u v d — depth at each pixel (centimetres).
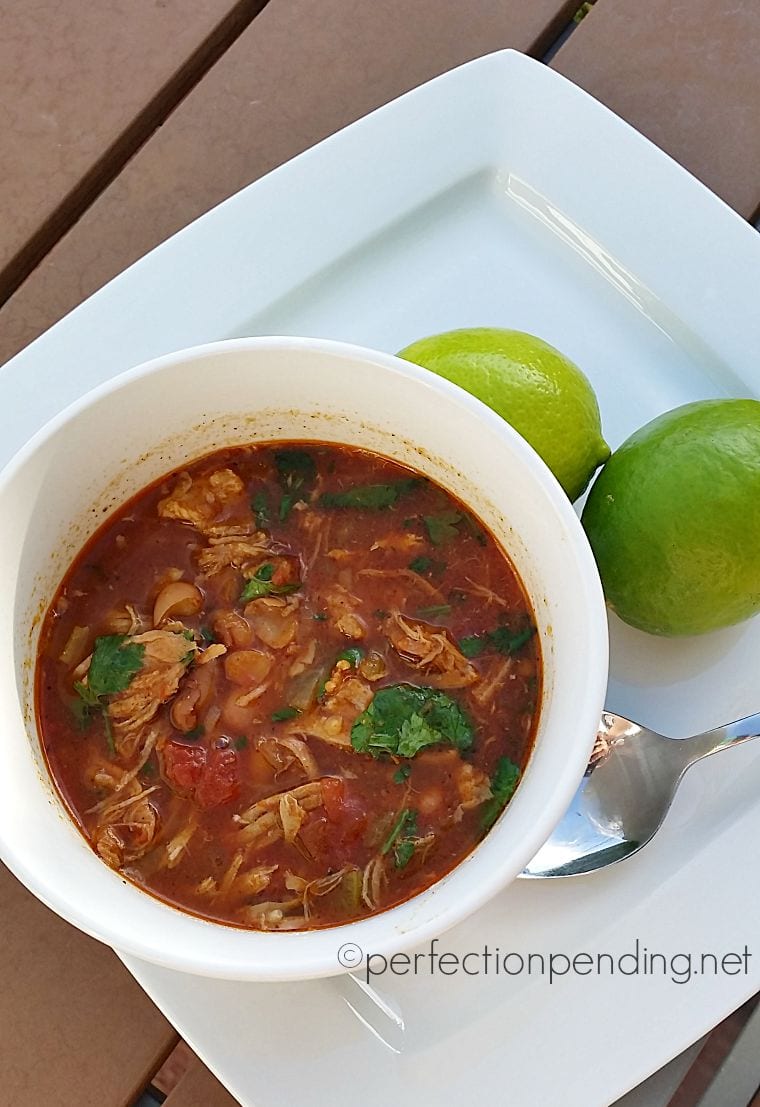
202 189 54
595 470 46
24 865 36
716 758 45
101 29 56
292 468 44
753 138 54
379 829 41
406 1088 42
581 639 38
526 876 43
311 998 42
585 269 50
